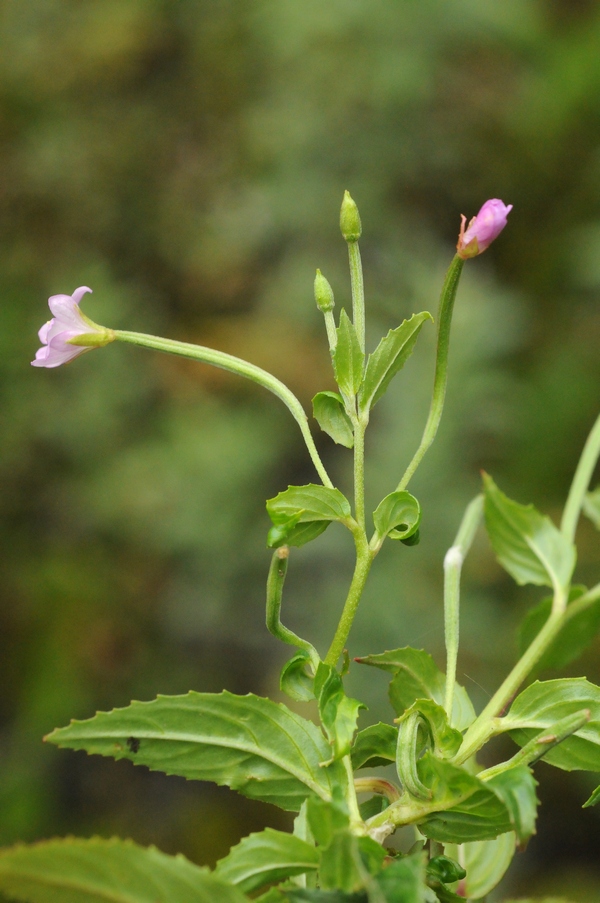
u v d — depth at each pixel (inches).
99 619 54.3
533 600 47.4
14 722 51.8
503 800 14.8
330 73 64.2
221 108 71.0
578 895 42.3
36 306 61.9
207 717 15.6
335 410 16.2
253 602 52.7
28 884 14.7
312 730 15.7
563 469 52.7
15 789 48.8
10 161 69.2
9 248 66.1
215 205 67.6
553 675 24.8
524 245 65.9
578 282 60.4
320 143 63.6
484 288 55.6
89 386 56.8
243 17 71.3
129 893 14.7
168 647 53.8
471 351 49.3
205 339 60.3
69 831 48.1
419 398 48.3
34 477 56.9
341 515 15.9
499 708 15.8
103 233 68.1
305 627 47.8
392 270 60.6
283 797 15.7
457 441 48.3
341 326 16.1
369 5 64.0
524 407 55.0
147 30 72.4
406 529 16.0
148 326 61.3
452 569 16.2
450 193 66.3
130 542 55.6
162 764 15.6
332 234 62.2
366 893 14.8
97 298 60.5
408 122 64.0
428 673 16.2
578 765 15.8
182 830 47.9
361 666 43.9
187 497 53.0
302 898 14.9
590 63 67.5
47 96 71.5
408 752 15.4
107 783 50.1
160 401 58.4
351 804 15.5
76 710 51.2
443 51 65.9
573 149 67.3
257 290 64.2
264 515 53.3
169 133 70.8
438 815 15.4
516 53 69.6
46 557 56.4
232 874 15.1
